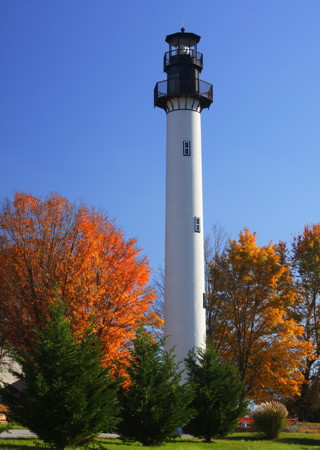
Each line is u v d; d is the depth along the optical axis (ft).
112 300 113.70
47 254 113.60
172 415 85.25
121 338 111.75
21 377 73.67
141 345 87.86
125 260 119.03
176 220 129.08
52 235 116.37
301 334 155.63
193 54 138.82
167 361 87.86
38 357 72.02
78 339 100.68
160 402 85.61
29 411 70.64
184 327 122.83
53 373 71.20
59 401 69.82
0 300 110.73
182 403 87.76
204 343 122.93
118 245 119.96
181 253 126.82
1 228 115.75
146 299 119.03
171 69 137.90
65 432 69.72
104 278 114.62
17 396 75.97
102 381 73.46
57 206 118.52
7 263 112.37
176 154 132.98
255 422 113.09
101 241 118.42
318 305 168.55
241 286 154.40
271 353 146.72
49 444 72.13
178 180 131.13
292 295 157.89
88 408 71.56
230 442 100.78
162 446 87.04
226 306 152.66
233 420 102.17
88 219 120.26
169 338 123.44
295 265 174.29
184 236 127.75
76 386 71.10
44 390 69.21
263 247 160.15
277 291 159.33
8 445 73.05
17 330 109.29
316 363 165.17
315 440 110.93
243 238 160.25
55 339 72.13
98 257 115.55
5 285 111.14
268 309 150.41
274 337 150.51
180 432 111.55
